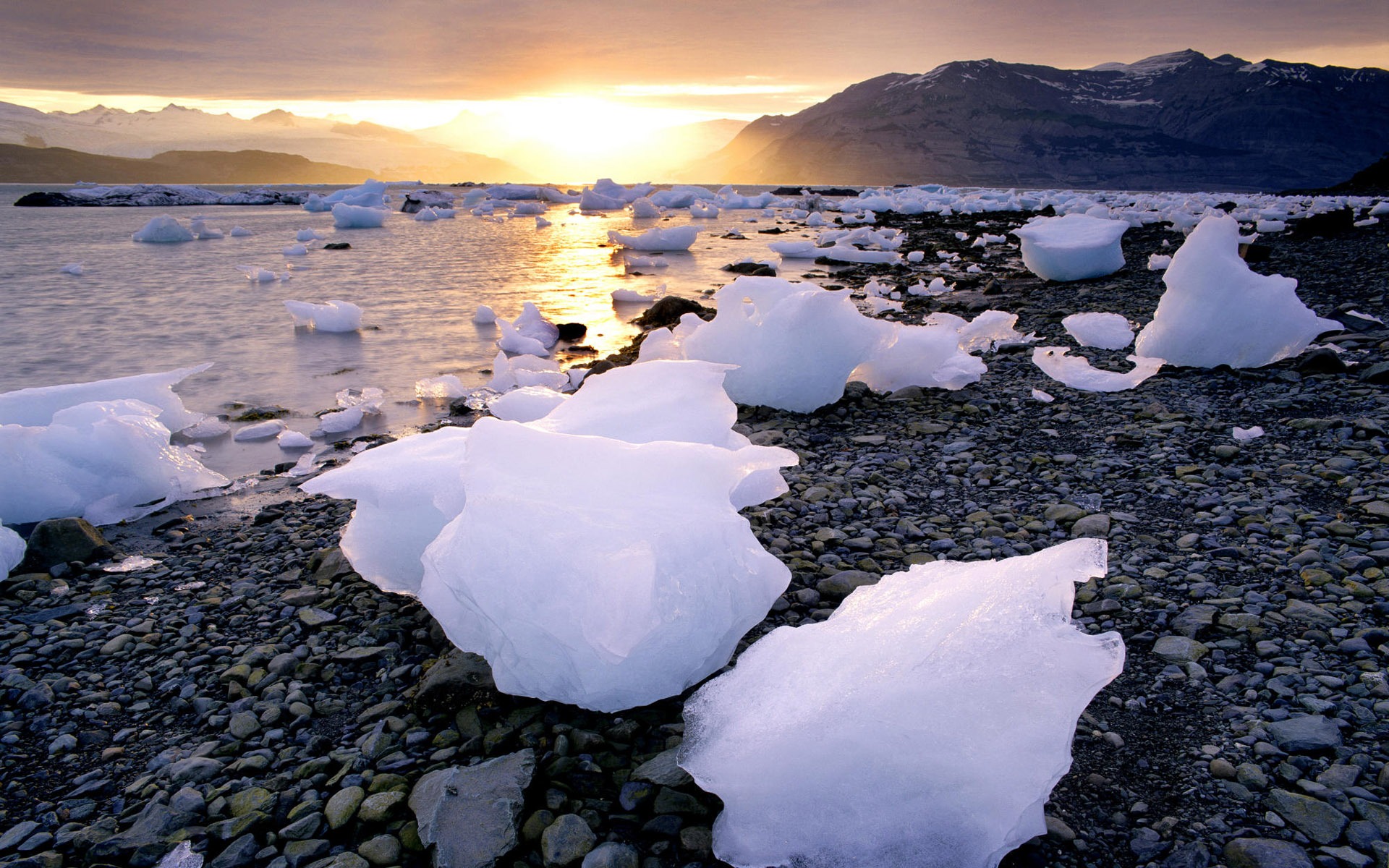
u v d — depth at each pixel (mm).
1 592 3652
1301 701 2326
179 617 3373
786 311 5730
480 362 8414
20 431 4523
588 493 2525
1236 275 6016
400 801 2189
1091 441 4930
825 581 3305
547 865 1953
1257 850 1815
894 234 19625
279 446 5922
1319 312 7699
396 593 3414
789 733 1967
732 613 2551
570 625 2256
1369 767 2051
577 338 9430
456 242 21531
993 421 5512
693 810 2104
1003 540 3670
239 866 2045
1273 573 3092
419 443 3412
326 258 17625
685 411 3510
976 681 1980
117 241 21484
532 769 2217
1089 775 2141
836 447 5172
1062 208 26906
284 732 2582
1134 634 2789
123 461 4625
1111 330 7352
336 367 8211
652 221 29031
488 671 2691
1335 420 4645
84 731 2650
